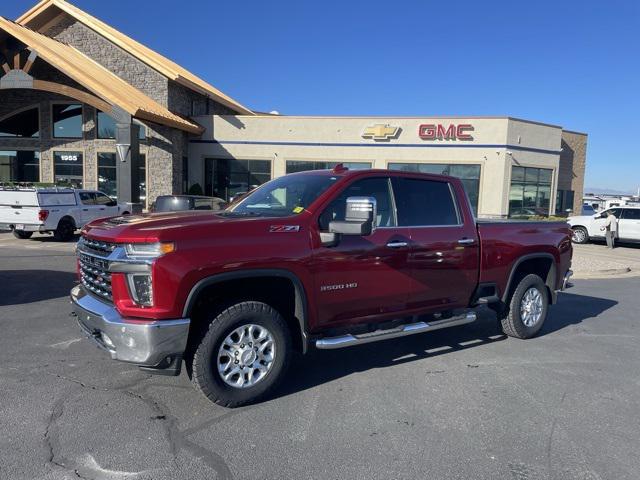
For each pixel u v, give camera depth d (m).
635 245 23.33
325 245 4.68
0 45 22.20
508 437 3.99
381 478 3.38
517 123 27.84
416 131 28.20
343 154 28.83
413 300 5.45
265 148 29.14
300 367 5.48
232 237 4.25
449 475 3.44
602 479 3.44
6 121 27.75
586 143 36.97
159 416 4.18
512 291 6.59
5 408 4.24
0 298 8.27
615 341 6.88
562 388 5.05
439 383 5.09
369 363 5.65
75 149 27.47
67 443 3.70
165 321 3.95
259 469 3.45
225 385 4.30
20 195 16.62
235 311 4.28
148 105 24.67
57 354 5.59
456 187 5.95
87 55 27.56
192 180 29.53
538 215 28.14
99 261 4.30
